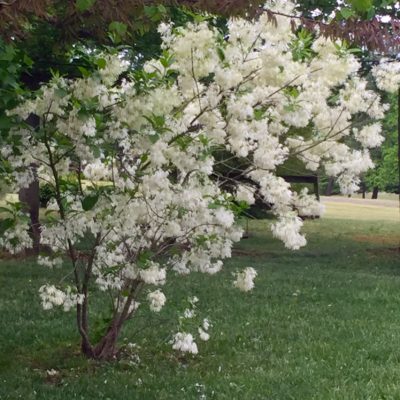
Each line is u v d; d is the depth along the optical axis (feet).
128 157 15.70
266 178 16.74
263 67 15.89
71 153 14.88
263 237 65.62
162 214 15.93
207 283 34.22
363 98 17.48
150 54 31.17
